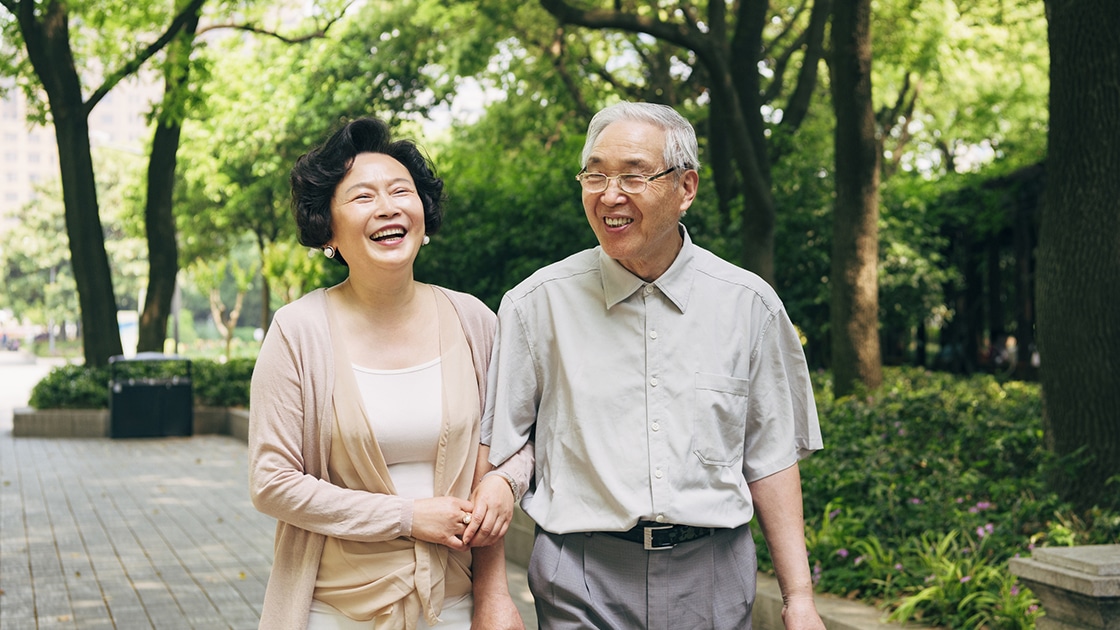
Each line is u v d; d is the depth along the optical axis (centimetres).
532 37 1736
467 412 233
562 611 229
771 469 239
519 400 237
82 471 1113
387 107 2153
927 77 1914
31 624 531
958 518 482
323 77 2203
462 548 222
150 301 1588
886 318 1567
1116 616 336
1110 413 534
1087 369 539
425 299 242
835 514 524
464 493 233
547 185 1212
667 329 231
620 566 229
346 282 241
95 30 1520
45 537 758
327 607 228
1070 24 541
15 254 6041
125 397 1426
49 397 1479
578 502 229
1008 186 1728
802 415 243
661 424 227
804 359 242
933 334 2367
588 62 1839
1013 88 2023
